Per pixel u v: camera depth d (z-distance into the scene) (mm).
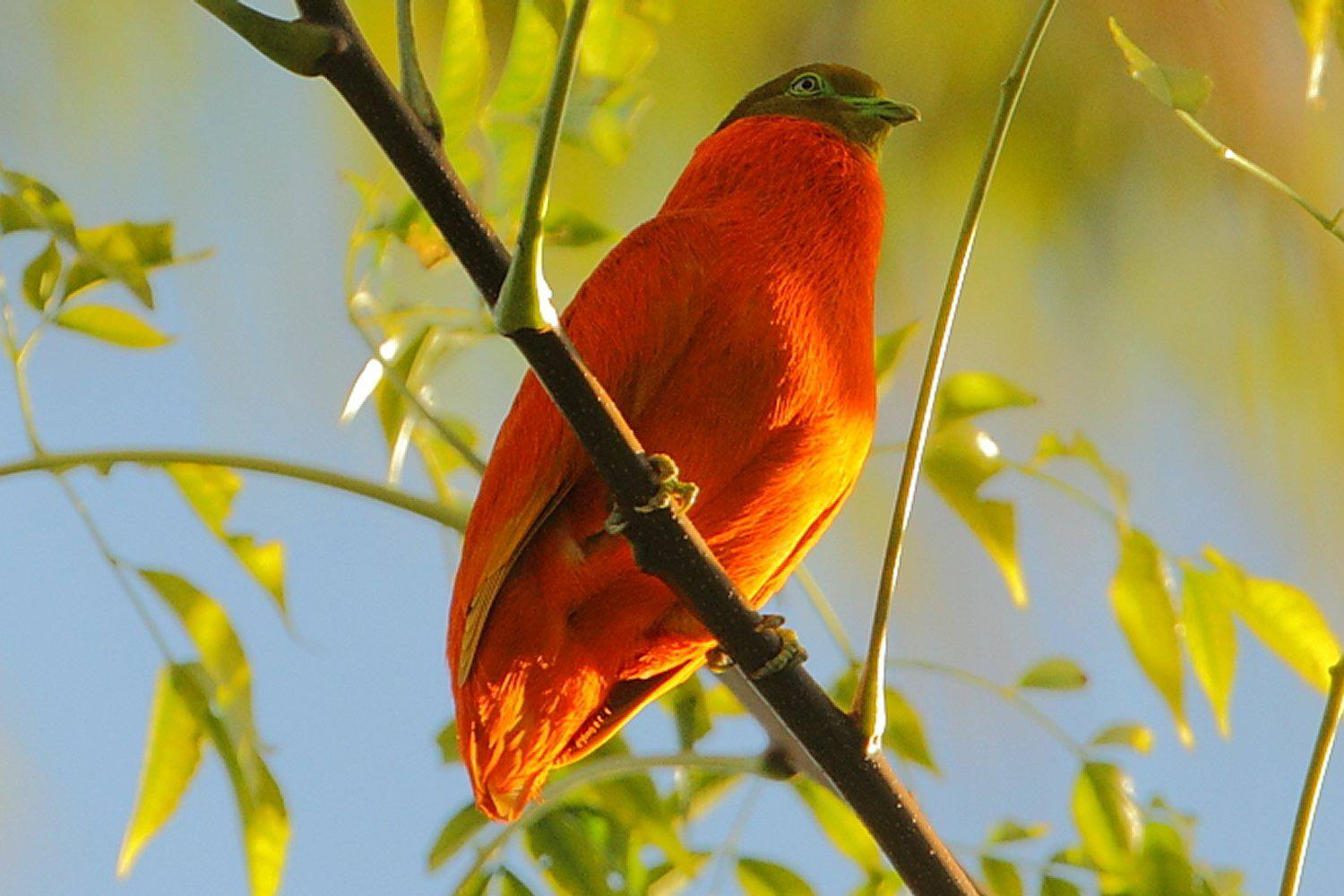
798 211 9680
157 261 9844
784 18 12344
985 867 9883
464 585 9609
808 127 10188
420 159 7320
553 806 9758
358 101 7230
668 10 10539
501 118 10359
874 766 8250
